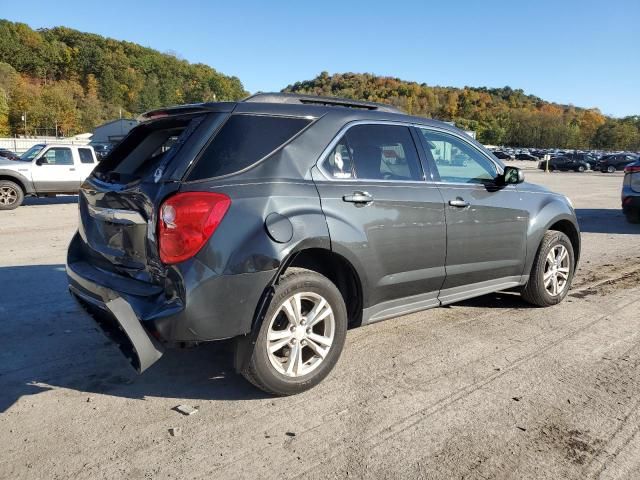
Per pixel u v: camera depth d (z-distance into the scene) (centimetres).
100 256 341
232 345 314
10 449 270
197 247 282
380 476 253
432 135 413
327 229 325
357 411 312
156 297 291
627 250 842
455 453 272
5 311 484
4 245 806
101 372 362
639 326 466
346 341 423
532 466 262
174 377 356
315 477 251
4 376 353
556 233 501
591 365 382
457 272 414
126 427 292
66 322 457
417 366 377
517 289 507
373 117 377
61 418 301
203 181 293
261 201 302
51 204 1459
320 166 336
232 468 257
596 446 280
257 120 323
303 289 318
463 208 410
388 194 362
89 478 248
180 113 336
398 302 382
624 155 4722
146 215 296
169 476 250
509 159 7506
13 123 10925
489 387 346
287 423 298
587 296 561
